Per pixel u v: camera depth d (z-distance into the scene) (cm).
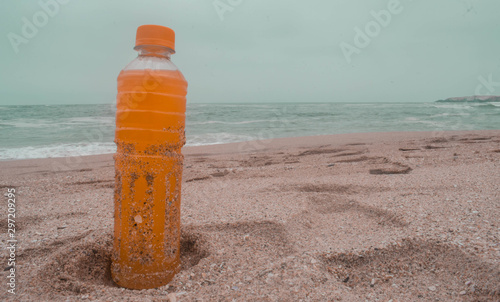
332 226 53
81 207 63
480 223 48
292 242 47
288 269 40
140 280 37
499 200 57
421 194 64
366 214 57
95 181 91
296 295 35
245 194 71
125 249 38
